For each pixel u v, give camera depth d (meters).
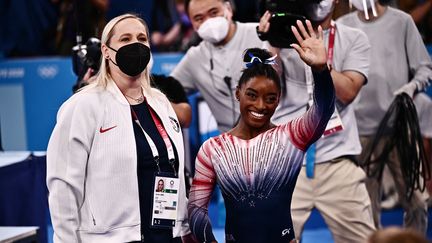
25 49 10.84
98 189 4.97
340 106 6.52
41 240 6.97
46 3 10.83
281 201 4.94
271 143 4.96
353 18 7.70
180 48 10.55
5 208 6.89
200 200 5.04
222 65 6.85
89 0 8.44
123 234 4.95
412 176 7.42
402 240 3.16
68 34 10.44
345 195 6.54
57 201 4.96
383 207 8.83
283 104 6.52
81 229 5.01
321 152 6.52
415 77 7.56
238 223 4.95
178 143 5.21
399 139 7.43
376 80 7.65
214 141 5.06
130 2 10.70
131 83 5.11
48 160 5.02
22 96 9.62
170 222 5.07
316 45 4.73
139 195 5.00
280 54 6.38
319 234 9.31
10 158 7.25
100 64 5.54
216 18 6.66
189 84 7.14
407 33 7.58
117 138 4.99
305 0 5.90
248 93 4.96
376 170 7.63
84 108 4.98
